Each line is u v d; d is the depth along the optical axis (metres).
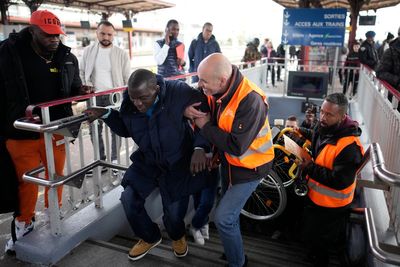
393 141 2.63
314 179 2.30
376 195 2.78
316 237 2.41
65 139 2.31
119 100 2.72
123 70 3.71
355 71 7.48
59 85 2.37
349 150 2.15
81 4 11.98
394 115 2.66
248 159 1.91
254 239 3.37
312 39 7.62
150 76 1.80
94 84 3.65
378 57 7.56
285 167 3.29
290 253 2.97
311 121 4.48
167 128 1.97
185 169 2.14
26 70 2.23
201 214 2.68
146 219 2.15
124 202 2.10
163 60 4.49
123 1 12.10
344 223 2.38
